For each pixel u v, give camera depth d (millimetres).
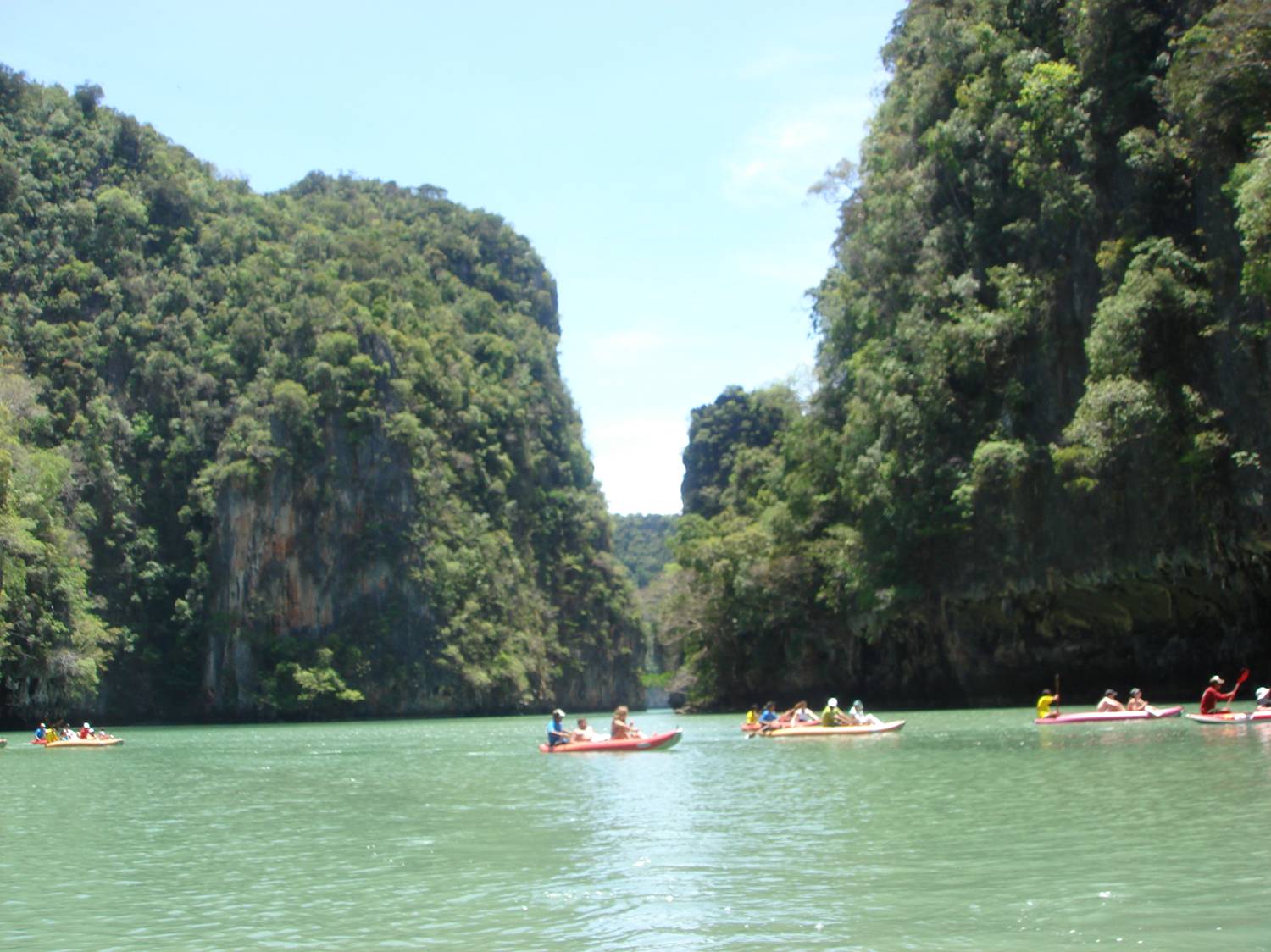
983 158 60938
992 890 14438
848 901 14156
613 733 44156
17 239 126812
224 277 135875
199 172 149625
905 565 62875
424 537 127500
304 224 153750
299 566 119625
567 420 172750
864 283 71312
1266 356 46219
